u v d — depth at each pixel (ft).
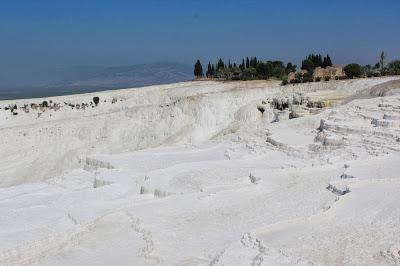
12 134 228.43
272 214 73.97
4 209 97.04
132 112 230.48
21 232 80.53
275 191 85.97
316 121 144.25
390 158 96.84
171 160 124.16
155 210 81.00
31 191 114.21
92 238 73.41
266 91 231.30
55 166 202.39
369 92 192.44
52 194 107.76
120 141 215.51
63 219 86.02
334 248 58.59
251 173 96.58
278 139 126.11
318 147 114.62
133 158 128.88
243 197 84.23
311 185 86.74
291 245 60.29
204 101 221.87
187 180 98.99
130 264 62.69
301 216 70.90
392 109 136.36
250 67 350.43
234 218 74.59
